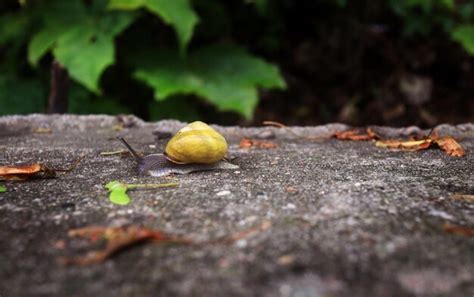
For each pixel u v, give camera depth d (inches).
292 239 7.5
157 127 14.3
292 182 9.5
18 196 8.9
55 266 7.1
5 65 21.2
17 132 13.8
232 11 23.9
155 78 18.1
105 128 14.3
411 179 9.7
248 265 7.0
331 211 8.2
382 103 25.1
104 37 17.3
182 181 9.6
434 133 13.5
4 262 7.1
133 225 7.9
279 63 26.1
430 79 25.5
